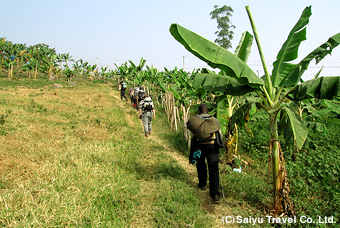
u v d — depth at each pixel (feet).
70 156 17.47
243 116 15.44
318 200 14.78
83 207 11.50
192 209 13.11
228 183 16.84
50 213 10.41
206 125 14.64
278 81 14.70
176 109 34.63
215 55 12.32
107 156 19.07
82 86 94.58
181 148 25.64
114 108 44.80
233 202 15.01
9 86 69.56
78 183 13.52
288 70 14.51
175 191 14.89
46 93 55.67
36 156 16.83
